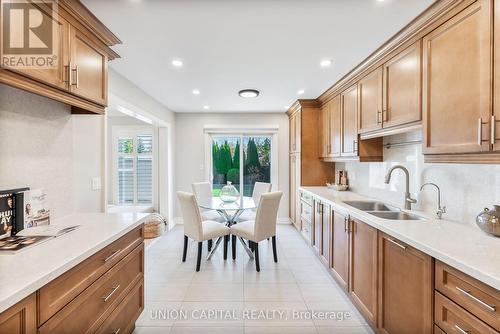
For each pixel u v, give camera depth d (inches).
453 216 72.0
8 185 57.9
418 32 70.5
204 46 86.3
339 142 132.3
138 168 215.3
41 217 66.7
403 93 78.3
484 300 39.7
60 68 56.6
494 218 54.9
